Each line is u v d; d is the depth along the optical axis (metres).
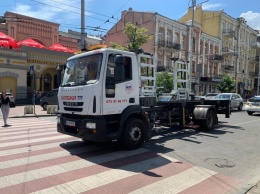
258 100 19.25
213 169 5.96
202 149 7.79
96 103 6.54
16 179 5.07
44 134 9.90
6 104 12.52
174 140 9.00
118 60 6.55
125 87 7.16
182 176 5.43
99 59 6.79
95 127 6.49
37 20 35.62
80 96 6.81
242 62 55.38
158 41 34.09
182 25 37.59
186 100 11.05
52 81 31.98
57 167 5.82
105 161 6.33
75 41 41.75
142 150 7.44
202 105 11.25
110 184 4.91
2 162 6.14
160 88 10.94
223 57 48.16
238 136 10.09
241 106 24.56
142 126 7.64
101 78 6.62
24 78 27.44
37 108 23.31
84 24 18.36
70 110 7.16
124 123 7.18
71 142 8.37
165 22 35.00
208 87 43.62
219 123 13.70
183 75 11.35
